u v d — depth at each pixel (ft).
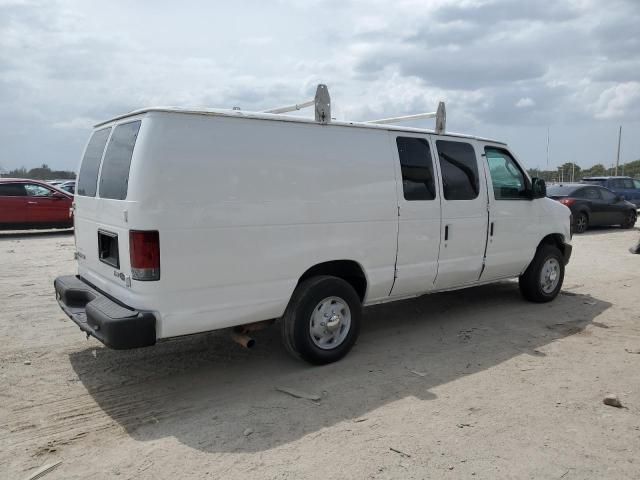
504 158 21.52
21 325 19.92
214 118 13.37
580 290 26.45
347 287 15.98
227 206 13.43
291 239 14.70
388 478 10.08
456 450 11.09
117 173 13.75
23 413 12.84
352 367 15.87
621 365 16.01
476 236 19.98
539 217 22.67
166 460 10.75
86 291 15.21
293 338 15.15
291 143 14.64
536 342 18.22
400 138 17.46
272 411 12.96
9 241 45.32
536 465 10.55
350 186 15.92
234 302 13.83
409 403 13.38
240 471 10.33
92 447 11.27
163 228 12.49
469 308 22.80
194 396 13.89
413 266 17.97
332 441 11.48
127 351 17.24
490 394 13.92
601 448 11.21
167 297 12.71
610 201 55.31
